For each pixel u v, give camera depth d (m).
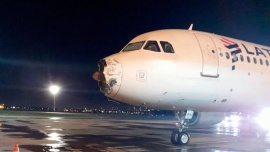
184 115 18.70
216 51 18.25
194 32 18.81
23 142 18.78
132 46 17.92
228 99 18.66
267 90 19.81
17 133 23.94
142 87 16.22
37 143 18.39
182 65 16.97
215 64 17.89
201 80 17.38
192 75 17.14
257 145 19.59
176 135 18.67
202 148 17.64
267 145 19.64
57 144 18.08
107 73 15.88
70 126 32.56
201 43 18.12
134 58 16.45
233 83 18.42
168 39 17.56
